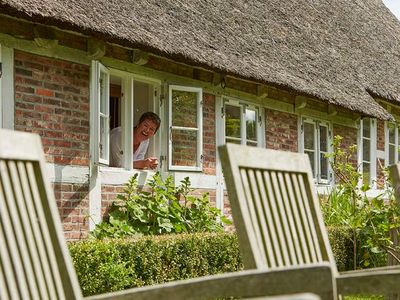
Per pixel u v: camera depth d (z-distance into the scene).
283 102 15.55
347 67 18.42
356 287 3.48
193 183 12.61
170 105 12.29
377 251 9.83
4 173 2.89
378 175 20.08
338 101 15.55
